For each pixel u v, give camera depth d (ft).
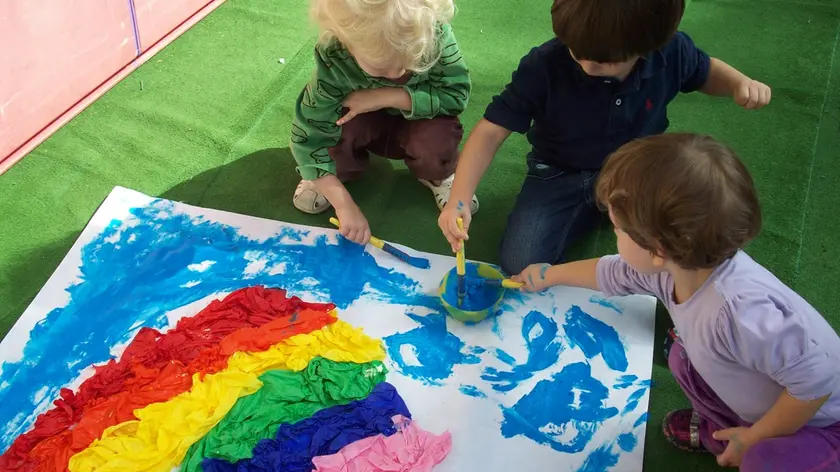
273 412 3.75
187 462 3.55
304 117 4.37
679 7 3.36
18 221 4.76
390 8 3.40
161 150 5.27
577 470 3.62
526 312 4.28
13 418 3.79
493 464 3.63
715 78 4.33
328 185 4.60
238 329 4.12
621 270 3.75
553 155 4.57
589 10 3.32
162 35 6.07
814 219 4.79
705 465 3.71
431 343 4.13
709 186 2.69
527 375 4.00
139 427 3.66
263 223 4.76
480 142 4.28
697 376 3.53
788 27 6.17
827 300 4.36
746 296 2.93
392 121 4.80
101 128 5.39
